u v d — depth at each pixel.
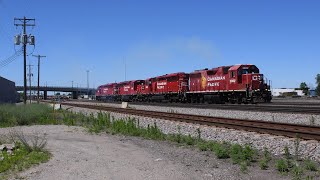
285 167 10.45
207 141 16.48
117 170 10.59
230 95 47.72
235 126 20.86
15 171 10.55
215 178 9.70
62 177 9.80
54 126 26.45
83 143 16.53
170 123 25.84
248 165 11.21
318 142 14.80
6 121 29.44
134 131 20.70
